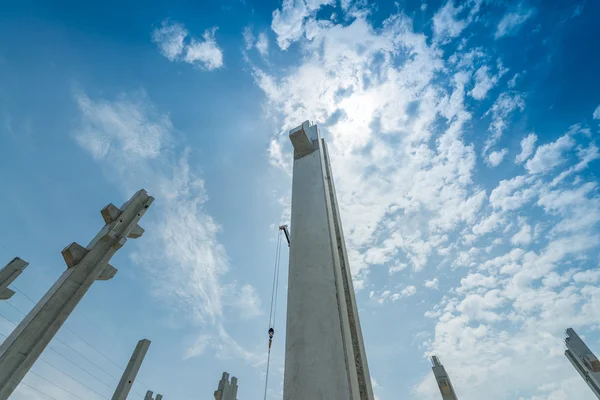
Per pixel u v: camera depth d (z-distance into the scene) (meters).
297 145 6.59
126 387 17.27
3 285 14.82
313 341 3.50
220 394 21.20
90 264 10.68
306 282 4.14
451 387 18.28
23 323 9.21
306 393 3.12
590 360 16.91
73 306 9.86
